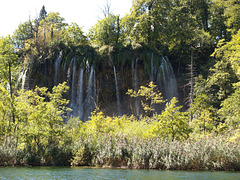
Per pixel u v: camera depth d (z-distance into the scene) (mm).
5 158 14859
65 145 16141
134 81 46219
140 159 14086
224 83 36156
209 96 36312
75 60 47500
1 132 16500
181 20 49031
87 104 46844
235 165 13617
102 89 46938
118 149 14602
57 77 48281
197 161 13695
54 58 48812
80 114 46500
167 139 16203
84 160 15078
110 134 16969
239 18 42906
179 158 13875
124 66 46500
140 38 52375
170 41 50969
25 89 45844
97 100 46562
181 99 47594
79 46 49844
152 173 12094
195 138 16359
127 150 14648
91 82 46906
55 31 61500
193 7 52906
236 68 28391
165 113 17453
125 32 53188
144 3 51094
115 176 11133
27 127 16453
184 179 10477
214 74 36844
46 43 54688
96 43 55125
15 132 16484
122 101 46750
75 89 47281
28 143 16062
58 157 15375
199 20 54656
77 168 13844
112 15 52906
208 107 25938
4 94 17734
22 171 12508
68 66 47656
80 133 17703
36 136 16172
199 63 50188
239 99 25719
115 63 46219
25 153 15250
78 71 47469
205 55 50844
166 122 17250
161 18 50438
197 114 27406
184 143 14914
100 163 14797
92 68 46844
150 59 46125
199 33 46562
